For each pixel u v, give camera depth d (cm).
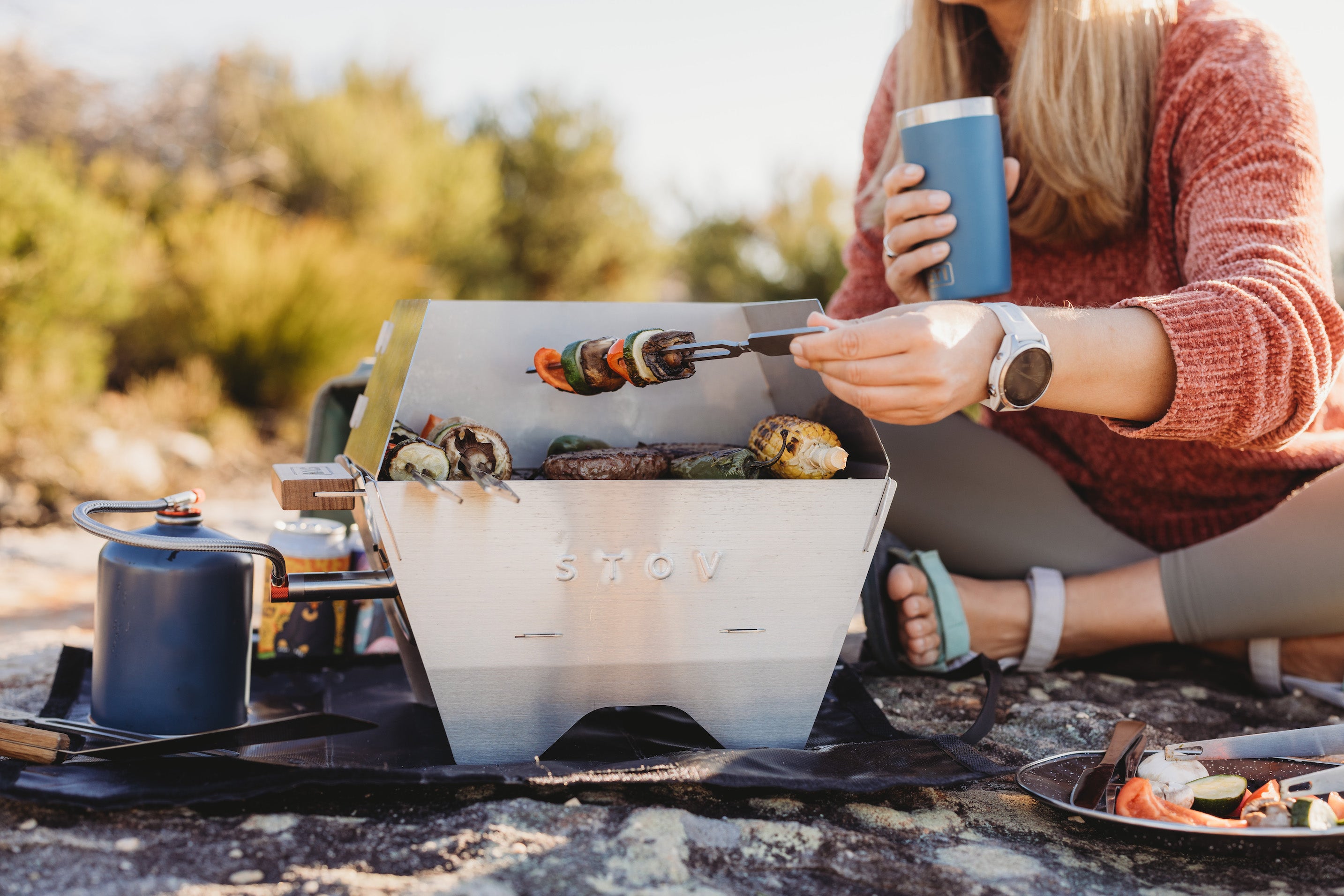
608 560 101
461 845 85
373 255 651
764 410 136
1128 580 147
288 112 732
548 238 893
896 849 90
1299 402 108
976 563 159
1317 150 123
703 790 101
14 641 169
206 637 110
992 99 129
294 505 101
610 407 132
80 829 86
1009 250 130
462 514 98
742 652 106
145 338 549
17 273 430
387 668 145
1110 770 99
